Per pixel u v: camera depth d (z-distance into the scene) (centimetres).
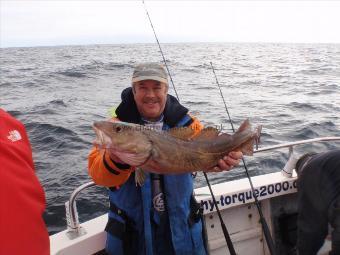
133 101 258
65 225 533
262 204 353
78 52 9894
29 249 126
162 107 257
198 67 4175
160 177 255
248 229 349
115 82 2731
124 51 9981
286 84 2622
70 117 1383
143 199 248
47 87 2461
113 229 253
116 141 213
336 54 8388
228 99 1880
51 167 780
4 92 2217
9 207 123
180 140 238
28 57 7512
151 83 245
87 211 576
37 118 1344
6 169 129
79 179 706
